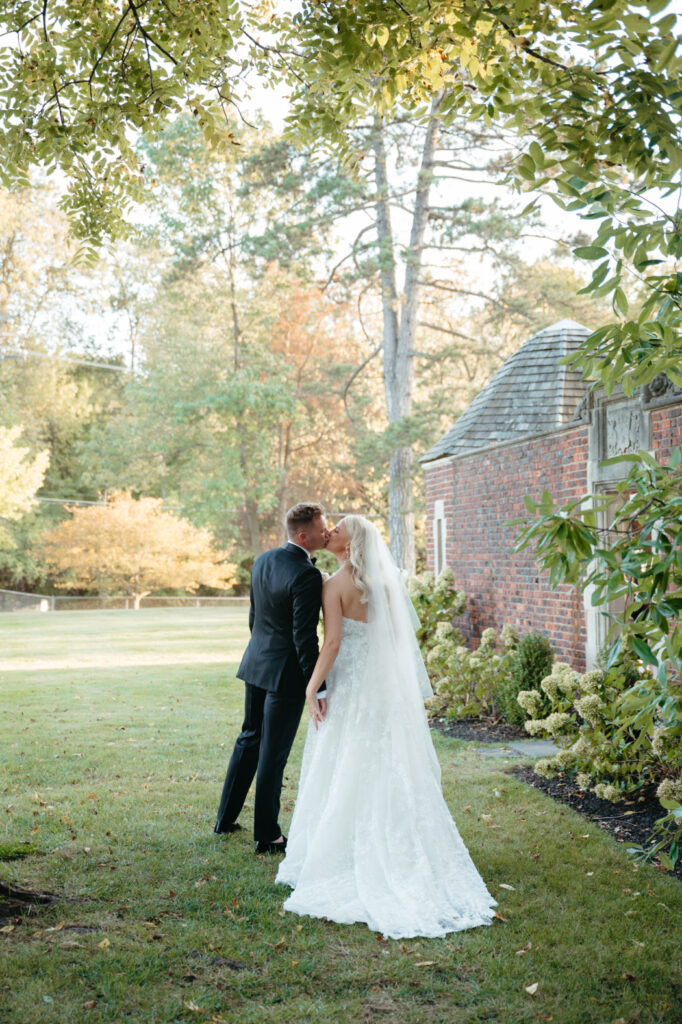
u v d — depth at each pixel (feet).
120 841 16.40
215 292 110.01
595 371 11.44
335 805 14.03
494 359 85.97
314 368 118.52
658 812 18.28
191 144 77.46
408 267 75.31
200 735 27.09
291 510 16.39
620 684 17.70
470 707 29.01
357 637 14.78
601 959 11.81
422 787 14.35
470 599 38.47
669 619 13.20
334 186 66.18
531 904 13.65
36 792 20.06
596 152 10.30
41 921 12.65
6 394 121.70
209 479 112.16
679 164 9.78
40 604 119.14
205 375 112.78
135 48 16.35
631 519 10.55
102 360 134.21
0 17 15.93
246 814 18.42
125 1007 10.42
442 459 41.98
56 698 34.88
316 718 14.64
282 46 16.58
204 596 131.03
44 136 15.90
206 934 12.39
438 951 12.01
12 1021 10.02
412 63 14.24
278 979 11.18
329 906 13.25
